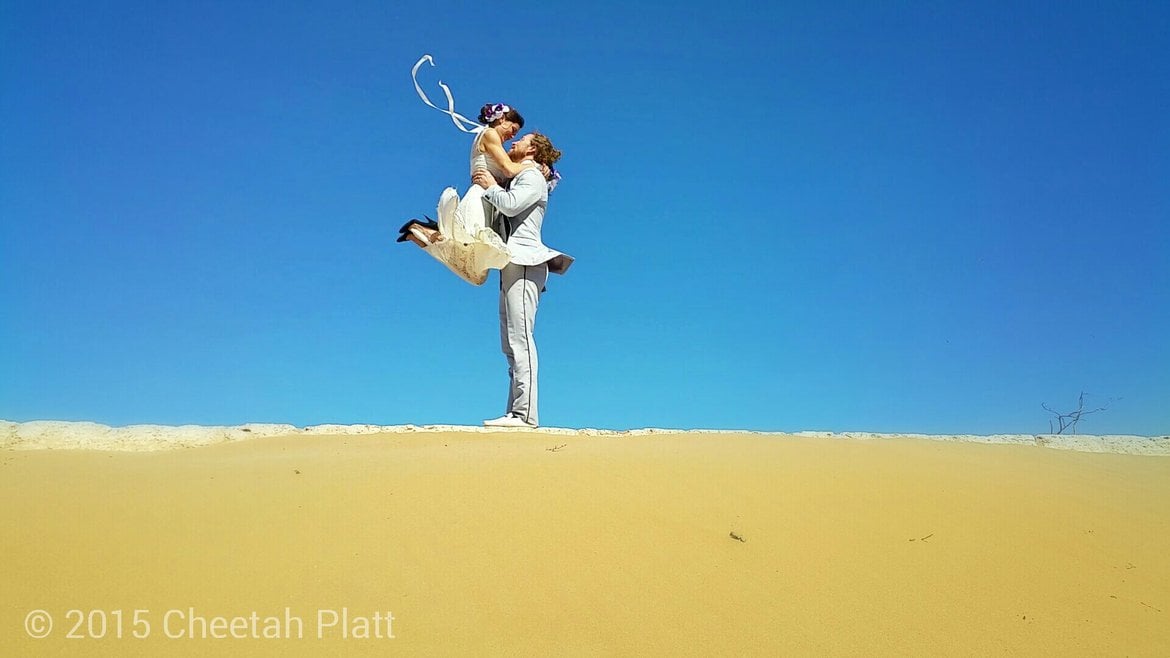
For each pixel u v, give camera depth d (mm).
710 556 5758
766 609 5242
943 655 5008
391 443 8492
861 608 5371
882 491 7090
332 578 5133
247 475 6672
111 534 5441
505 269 10703
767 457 7762
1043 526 6781
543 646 4703
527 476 6742
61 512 5668
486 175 10859
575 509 6199
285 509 5949
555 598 5117
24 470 6746
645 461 7348
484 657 4574
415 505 6082
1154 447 10953
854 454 8164
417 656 4543
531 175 10688
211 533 5562
